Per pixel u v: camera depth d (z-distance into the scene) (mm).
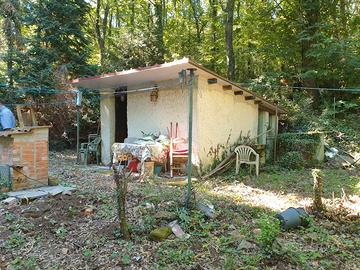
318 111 13117
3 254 3938
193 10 19594
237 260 3730
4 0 12820
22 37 13266
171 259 3742
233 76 14570
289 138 11062
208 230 4512
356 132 11484
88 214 5043
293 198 6484
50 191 6129
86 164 10359
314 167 10305
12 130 6223
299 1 13734
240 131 10234
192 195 5500
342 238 4453
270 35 14773
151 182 7469
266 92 13305
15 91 12398
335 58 13117
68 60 14234
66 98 13375
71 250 4000
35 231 4488
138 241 4172
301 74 13086
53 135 13773
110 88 10953
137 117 10234
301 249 4066
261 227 4129
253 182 7984
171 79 9141
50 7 13578
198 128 8477
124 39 15500
